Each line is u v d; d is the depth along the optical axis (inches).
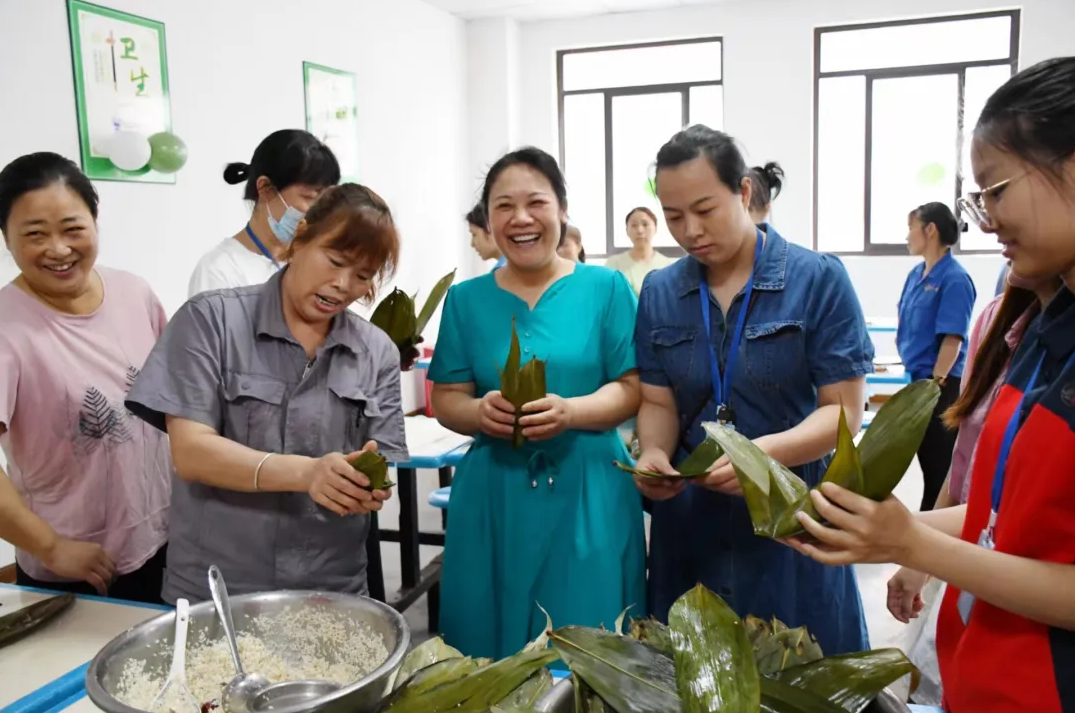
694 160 57.1
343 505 46.5
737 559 63.4
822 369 60.6
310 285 50.0
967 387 45.6
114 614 53.6
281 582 53.5
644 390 67.9
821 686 34.4
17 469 64.7
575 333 68.3
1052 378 35.7
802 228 264.5
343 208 49.0
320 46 205.3
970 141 35.3
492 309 70.1
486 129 283.6
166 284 159.9
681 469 55.6
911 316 145.6
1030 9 237.9
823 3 253.0
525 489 67.2
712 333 63.7
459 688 34.5
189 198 164.9
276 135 74.5
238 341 52.7
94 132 142.0
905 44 252.5
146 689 36.9
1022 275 34.8
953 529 44.2
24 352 61.1
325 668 40.1
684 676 33.6
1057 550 33.9
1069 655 34.2
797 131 260.7
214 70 170.2
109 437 65.1
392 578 136.6
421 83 254.7
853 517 33.4
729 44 263.6
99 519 65.5
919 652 74.2
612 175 288.0
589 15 275.1
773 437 57.5
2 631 49.0
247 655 40.0
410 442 109.2
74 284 62.1
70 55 137.3
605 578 66.1
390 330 74.2
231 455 49.4
